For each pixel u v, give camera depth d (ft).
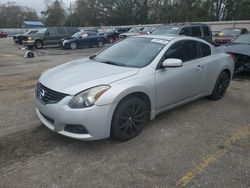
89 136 11.66
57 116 11.64
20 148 12.30
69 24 260.83
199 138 13.67
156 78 13.82
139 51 15.14
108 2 230.48
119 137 12.69
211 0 177.47
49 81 12.76
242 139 13.71
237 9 170.71
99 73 12.94
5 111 17.04
